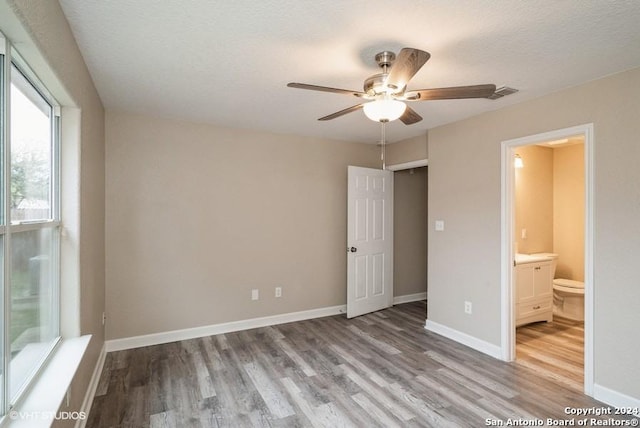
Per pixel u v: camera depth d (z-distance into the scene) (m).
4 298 1.30
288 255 4.18
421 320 4.25
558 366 2.96
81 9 1.65
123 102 3.01
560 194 4.66
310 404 2.36
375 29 1.83
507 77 2.45
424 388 2.57
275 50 2.08
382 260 4.73
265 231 4.02
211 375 2.77
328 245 4.46
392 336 3.68
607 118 2.39
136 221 3.35
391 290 4.87
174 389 2.55
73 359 1.83
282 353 3.21
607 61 2.19
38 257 1.74
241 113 3.33
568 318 4.34
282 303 4.14
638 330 2.24
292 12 1.68
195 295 3.63
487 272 3.24
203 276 3.67
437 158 3.80
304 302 4.29
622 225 2.32
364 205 4.52
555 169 4.71
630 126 2.28
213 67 2.31
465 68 2.30
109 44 1.99
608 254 2.38
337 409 2.30
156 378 2.71
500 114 3.13
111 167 3.24
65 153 2.03
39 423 1.30
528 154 4.46
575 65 2.25
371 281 4.59
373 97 2.08
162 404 2.35
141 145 3.37
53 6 1.50
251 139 3.94
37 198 1.72
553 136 2.72
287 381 2.67
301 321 4.21
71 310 2.07
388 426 2.12
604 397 2.39
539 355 3.20
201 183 3.65
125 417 2.20
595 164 2.46
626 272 2.30
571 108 2.60
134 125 3.34
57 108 2.01
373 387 2.59
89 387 2.32
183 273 3.57
